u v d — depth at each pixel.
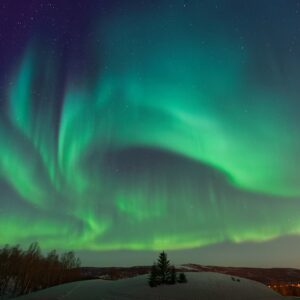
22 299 63.84
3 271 91.69
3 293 78.62
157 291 61.44
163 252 70.06
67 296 62.47
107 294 62.25
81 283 85.44
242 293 64.06
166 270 68.81
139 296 58.31
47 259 116.81
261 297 62.62
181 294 59.22
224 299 57.91
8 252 107.38
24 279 92.38
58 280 102.56
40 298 62.09
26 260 104.38
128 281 77.19
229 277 84.25
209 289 63.84
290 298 62.66
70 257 123.38
